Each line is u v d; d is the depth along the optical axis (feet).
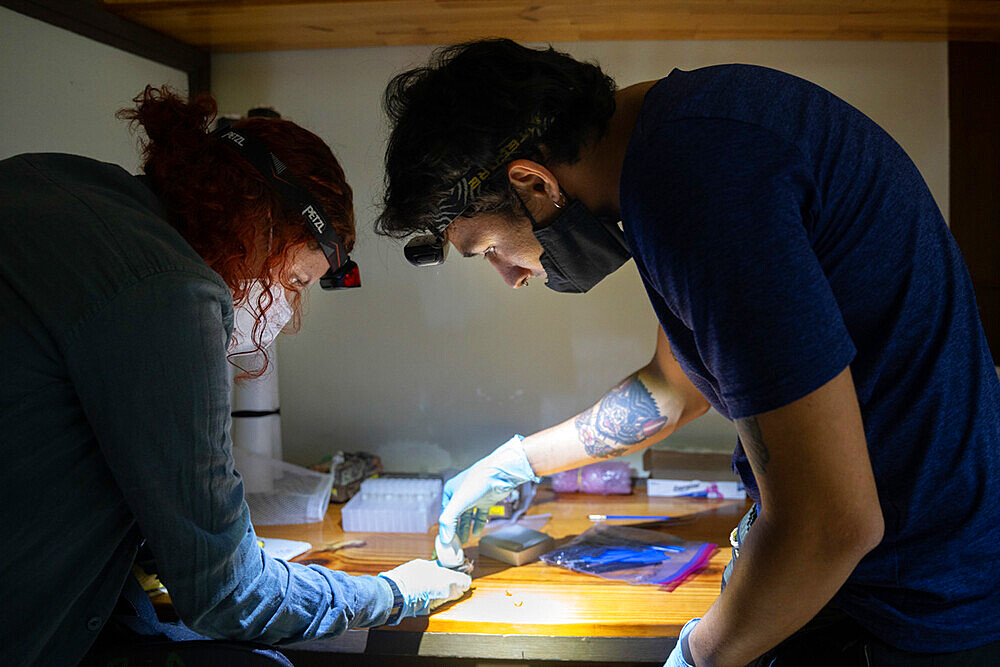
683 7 4.70
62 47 4.42
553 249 3.06
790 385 2.10
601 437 4.47
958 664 2.58
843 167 2.38
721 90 2.40
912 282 2.42
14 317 2.36
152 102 3.00
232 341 3.55
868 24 5.03
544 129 2.71
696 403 4.46
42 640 2.57
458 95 2.68
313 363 6.17
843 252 2.40
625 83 5.60
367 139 5.86
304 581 3.22
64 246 2.42
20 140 4.14
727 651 2.56
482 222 3.05
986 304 5.54
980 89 5.45
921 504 2.53
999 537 2.57
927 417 2.46
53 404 2.43
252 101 5.93
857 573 2.67
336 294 6.08
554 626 3.70
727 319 2.15
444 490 5.04
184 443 2.55
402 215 2.98
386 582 3.66
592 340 5.90
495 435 6.06
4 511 2.39
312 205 2.96
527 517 5.23
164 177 2.88
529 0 4.57
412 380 6.09
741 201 2.17
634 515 5.23
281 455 5.82
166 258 2.51
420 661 4.20
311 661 4.32
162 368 2.46
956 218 5.52
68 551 2.57
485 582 4.25
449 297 5.98
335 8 4.74
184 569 2.67
